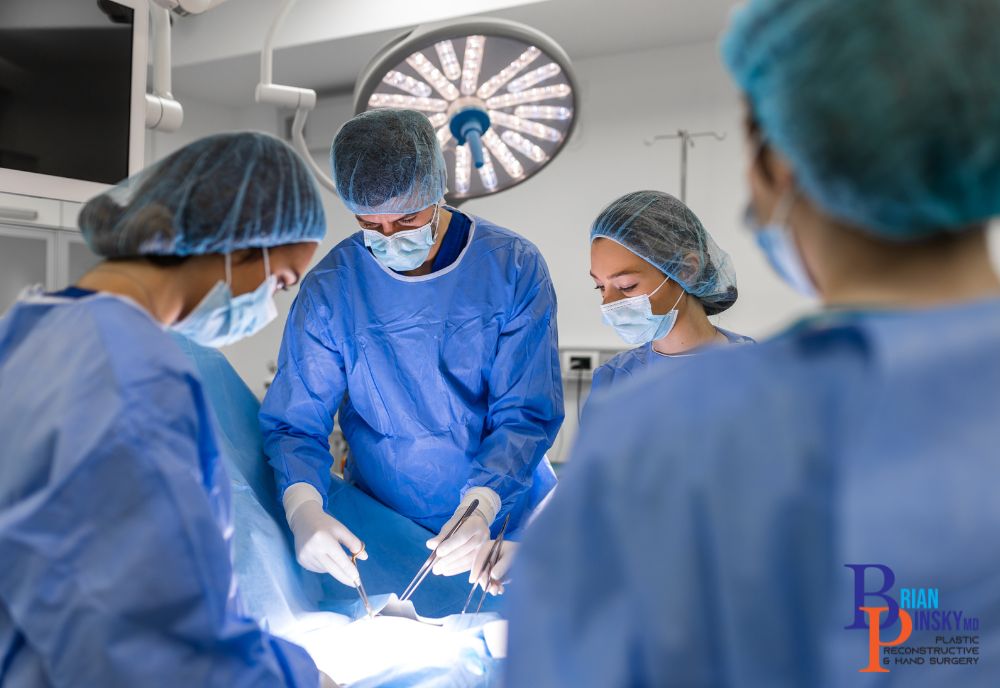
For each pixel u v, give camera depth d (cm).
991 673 48
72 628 82
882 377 50
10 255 192
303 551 160
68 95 197
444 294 182
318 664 145
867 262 58
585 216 418
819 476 50
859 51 53
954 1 52
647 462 54
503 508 179
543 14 367
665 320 166
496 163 192
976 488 48
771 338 57
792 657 49
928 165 52
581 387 414
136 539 84
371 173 160
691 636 50
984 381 50
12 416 88
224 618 90
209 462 97
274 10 402
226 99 479
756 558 49
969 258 57
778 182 62
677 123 398
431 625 161
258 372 488
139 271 102
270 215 105
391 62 169
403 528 184
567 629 54
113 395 86
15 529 83
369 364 182
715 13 365
